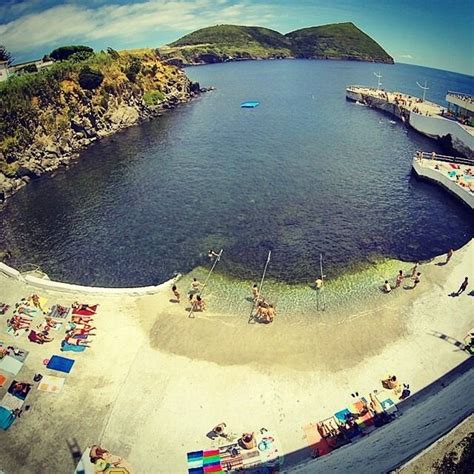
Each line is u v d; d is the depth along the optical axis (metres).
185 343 34.53
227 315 38.06
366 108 119.94
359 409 28.39
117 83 105.81
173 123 108.50
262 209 59.06
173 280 43.53
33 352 33.47
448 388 27.41
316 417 28.06
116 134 100.50
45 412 28.80
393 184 65.75
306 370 31.69
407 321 36.34
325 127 100.00
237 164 76.94
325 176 69.81
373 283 42.34
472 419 19.17
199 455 25.88
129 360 32.88
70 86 91.50
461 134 77.56
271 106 124.75
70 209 62.47
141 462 25.66
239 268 46.06
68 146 86.25
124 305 38.84
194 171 74.44
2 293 40.22
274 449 26.02
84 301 39.09
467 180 59.84
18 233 56.38
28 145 76.69
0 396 29.81
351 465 21.56
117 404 29.36
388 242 50.19
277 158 79.19
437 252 47.88
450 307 37.66
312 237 51.69
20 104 77.38
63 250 51.59
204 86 164.38
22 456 26.12
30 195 68.75
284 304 39.72
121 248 51.25
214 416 28.41
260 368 32.00
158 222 56.91
